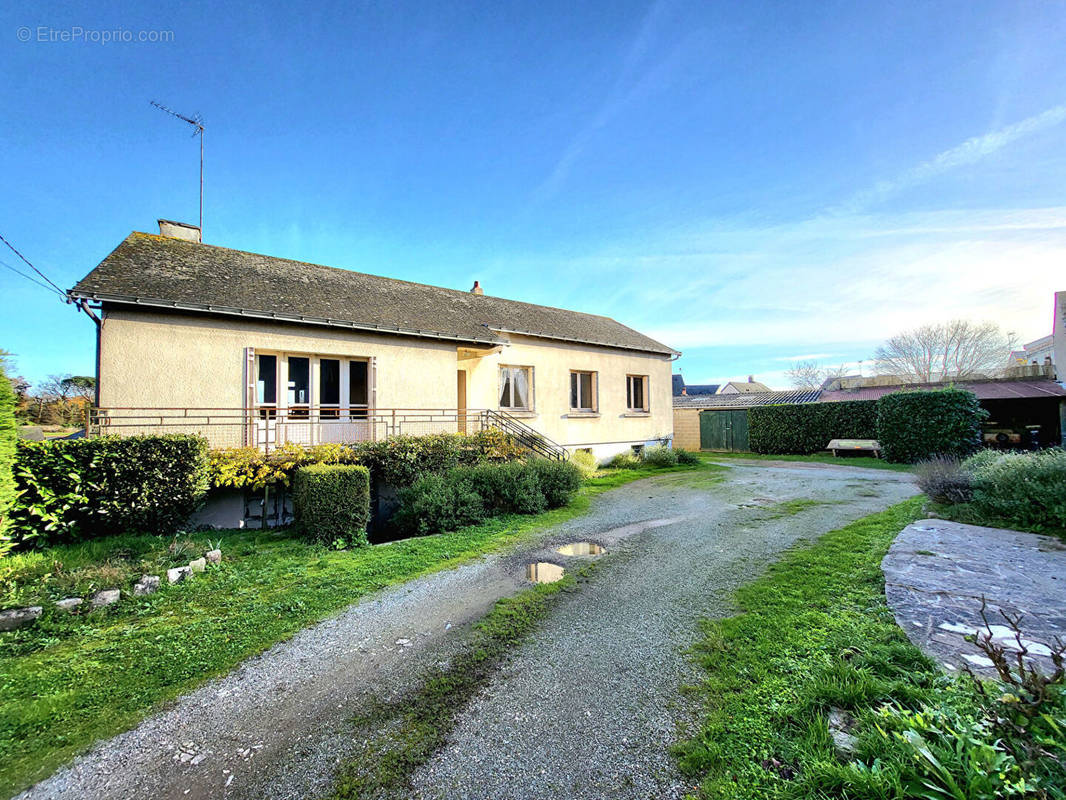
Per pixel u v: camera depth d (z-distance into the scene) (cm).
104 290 766
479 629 403
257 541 699
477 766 240
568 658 349
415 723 279
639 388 1767
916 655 295
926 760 189
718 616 408
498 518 818
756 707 272
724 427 2225
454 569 562
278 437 913
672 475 1334
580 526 759
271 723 282
